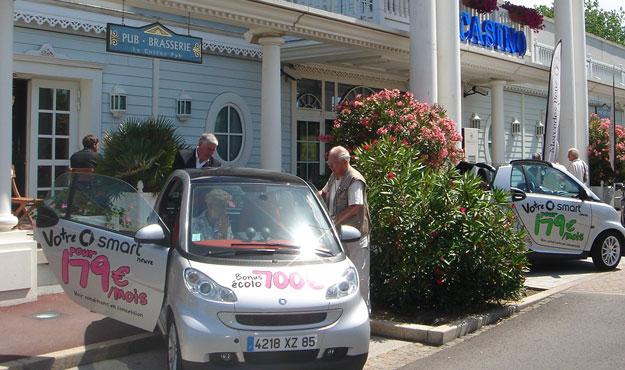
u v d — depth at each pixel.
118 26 9.03
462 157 11.00
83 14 11.58
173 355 5.38
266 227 5.94
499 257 8.04
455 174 8.31
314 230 6.04
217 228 5.82
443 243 7.81
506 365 6.20
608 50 28.75
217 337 4.97
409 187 8.03
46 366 5.91
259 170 6.71
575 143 17.27
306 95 15.52
